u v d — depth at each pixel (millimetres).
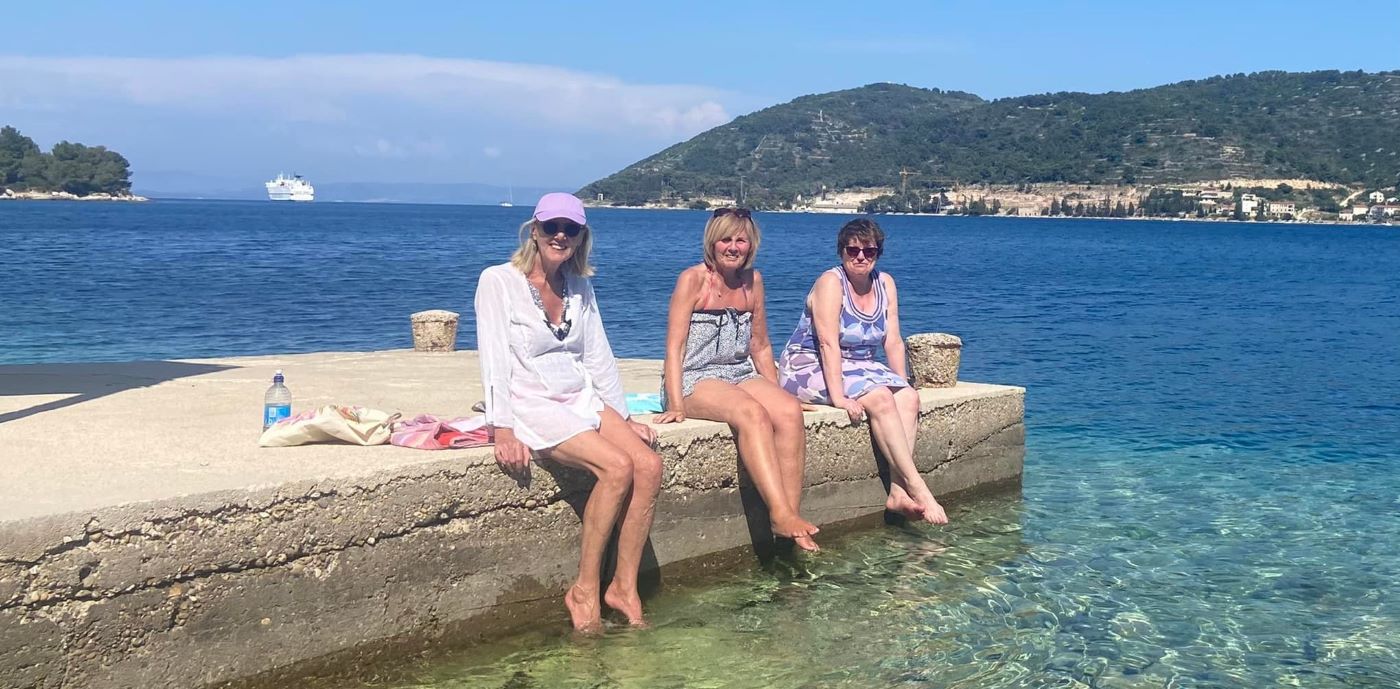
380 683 5098
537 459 5742
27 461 5164
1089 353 18516
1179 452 10281
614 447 5523
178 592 4578
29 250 45281
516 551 5734
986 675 5297
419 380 8641
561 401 5730
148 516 4449
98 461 5191
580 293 5895
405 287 30797
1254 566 6934
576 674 5242
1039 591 6445
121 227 77688
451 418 6922
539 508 5812
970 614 6078
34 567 4176
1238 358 17969
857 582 6582
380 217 154750
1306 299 32594
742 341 6922
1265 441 10836
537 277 5707
